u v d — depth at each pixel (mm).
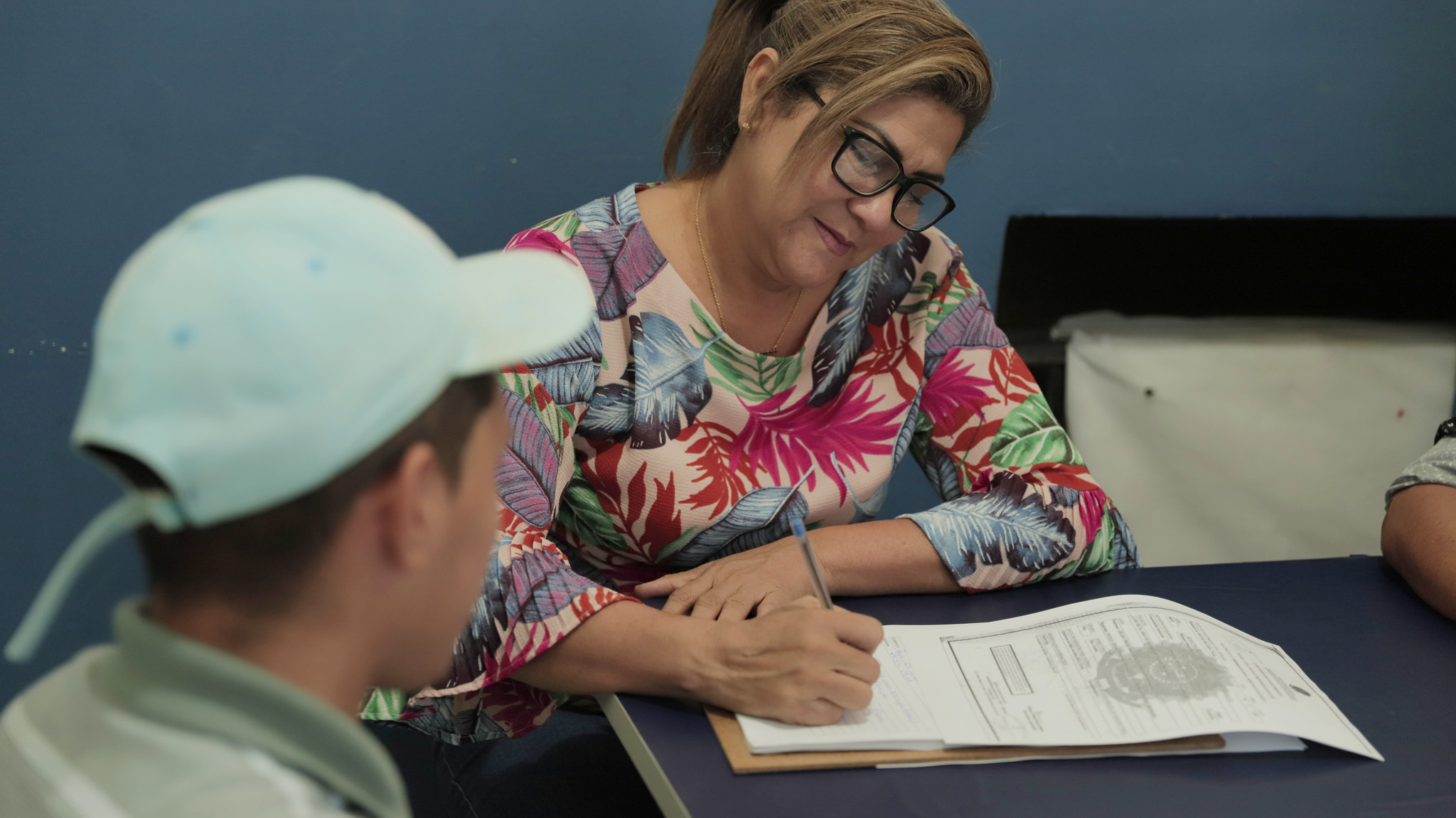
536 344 592
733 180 1260
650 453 1275
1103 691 969
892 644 1044
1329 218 2156
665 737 908
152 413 477
